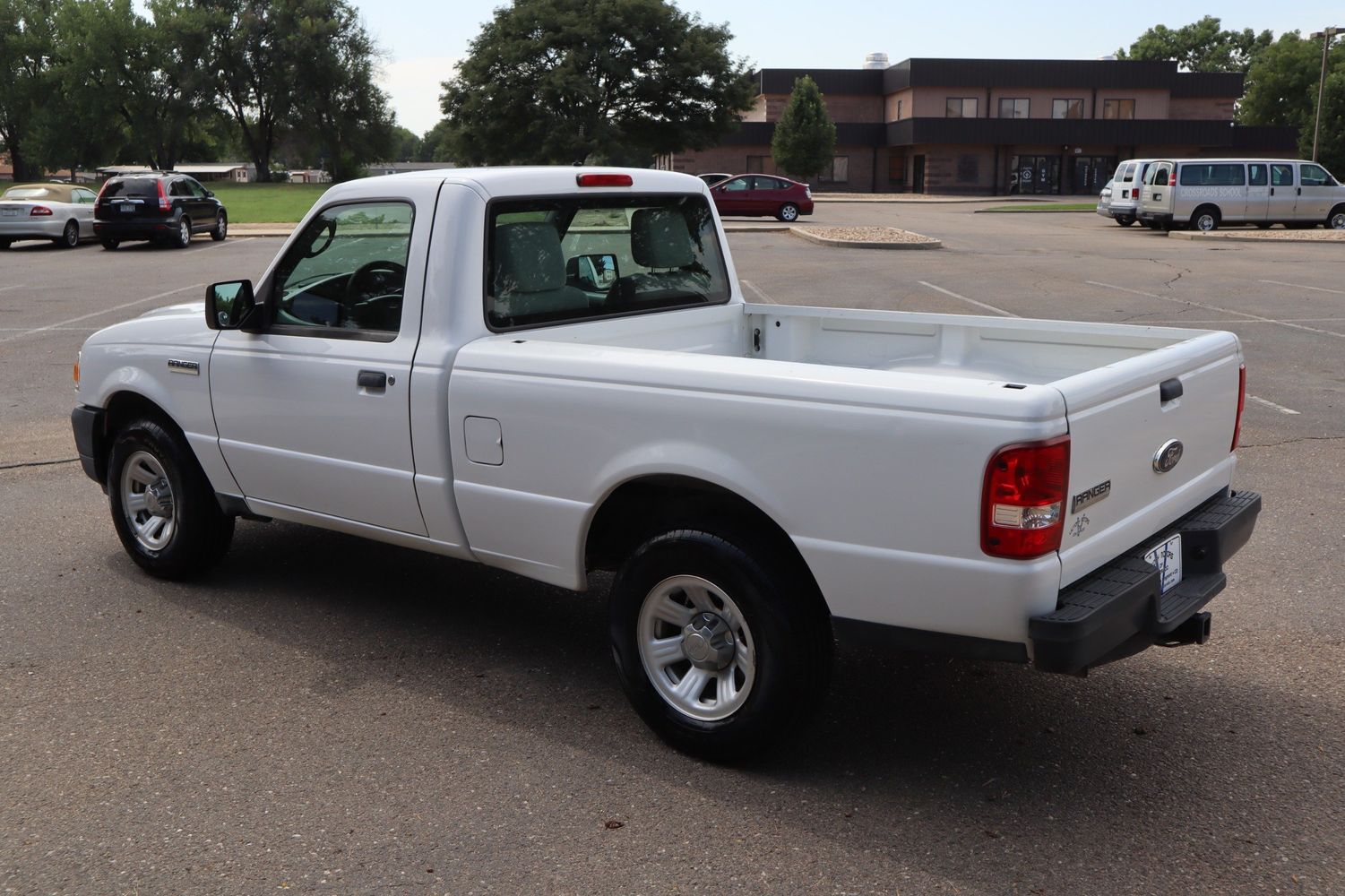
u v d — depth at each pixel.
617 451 3.77
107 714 4.16
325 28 82.12
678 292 5.14
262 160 87.06
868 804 3.54
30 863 3.24
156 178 26.03
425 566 5.84
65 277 20.42
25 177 91.56
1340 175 62.81
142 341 5.34
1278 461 7.68
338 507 4.75
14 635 4.90
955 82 61.72
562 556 4.05
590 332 4.65
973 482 3.12
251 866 3.22
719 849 3.29
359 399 4.48
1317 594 5.28
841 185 66.38
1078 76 61.88
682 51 57.94
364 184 4.51
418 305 4.31
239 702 4.26
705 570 3.64
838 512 3.36
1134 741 3.95
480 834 3.38
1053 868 3.19
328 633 4.95
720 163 66.62
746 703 3.65
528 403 3.98
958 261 23.14
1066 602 3.23
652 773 3.74
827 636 3.63
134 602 5.30
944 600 3.25
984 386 3.18
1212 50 117.44
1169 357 3.70
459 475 4.25
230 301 4.89
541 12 58.41
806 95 57.69
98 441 5.66
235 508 5.22
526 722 4.11
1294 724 4.05
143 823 3.45
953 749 3.90
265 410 4.84
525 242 4.42
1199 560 3.88
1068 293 17.47
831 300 16.55
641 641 3.89
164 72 84.12
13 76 85.12
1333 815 3.46
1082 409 3.18
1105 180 63.31
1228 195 31.08
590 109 58.03
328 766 3.79
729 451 3.53
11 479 7.45
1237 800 3.55
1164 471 3.71
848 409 3.30
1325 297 16.78
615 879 3.15
